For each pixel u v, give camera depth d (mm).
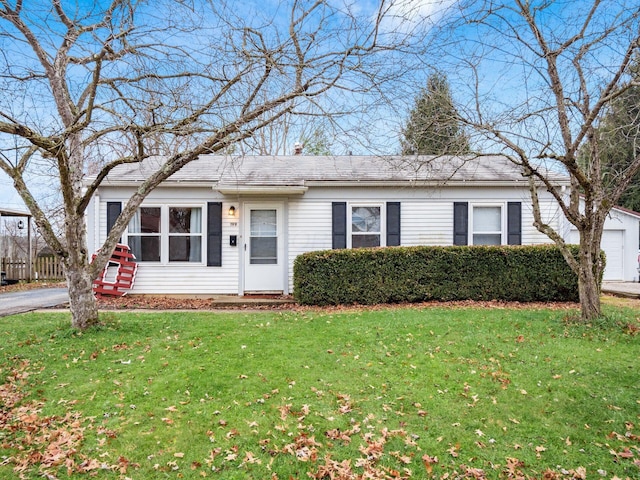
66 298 10281
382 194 9922
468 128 6156
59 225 18672
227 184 9133
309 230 9938
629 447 2998
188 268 9812
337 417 3443
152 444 3061
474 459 2887
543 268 8602
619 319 6207
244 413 3512
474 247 8703
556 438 3137
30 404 3701
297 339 5578
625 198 16422
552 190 6203
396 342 5434
